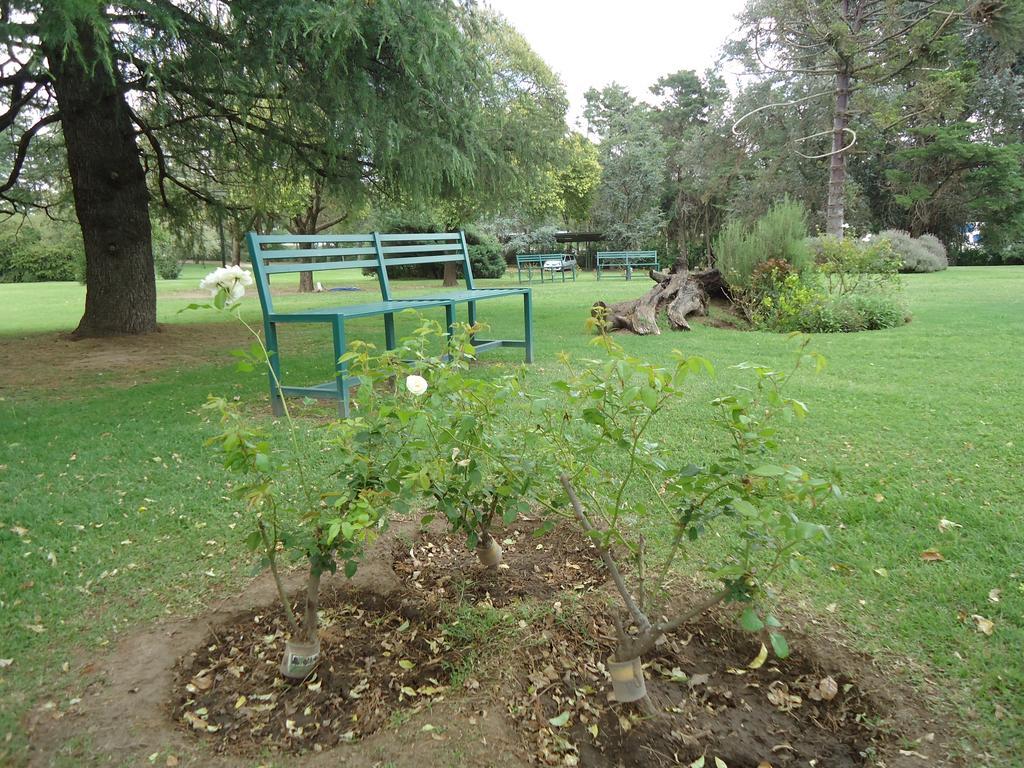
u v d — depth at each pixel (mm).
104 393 6371
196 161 12891
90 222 10391
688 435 4355
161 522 3262
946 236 35875
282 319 5031
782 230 11359
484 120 10719
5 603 2568
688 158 37875
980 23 16250
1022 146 31688
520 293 7105
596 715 1988
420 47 8359
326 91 8672
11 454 4352
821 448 4102
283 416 5164
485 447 2154
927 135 32062
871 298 10312
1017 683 2016
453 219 25266
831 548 2836
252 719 1992
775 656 2240
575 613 2436
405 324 11633
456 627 2379
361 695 2086
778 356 7441
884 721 1912
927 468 3729
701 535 2957
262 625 2465
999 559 2725
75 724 1918
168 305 17250
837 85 17641
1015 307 11820
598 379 1987
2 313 16234
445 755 1780
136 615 2498
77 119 9867
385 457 2285
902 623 2320
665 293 10898
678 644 2314
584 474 2195
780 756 1854
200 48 8188
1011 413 4785
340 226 26828
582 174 30984
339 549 2041
